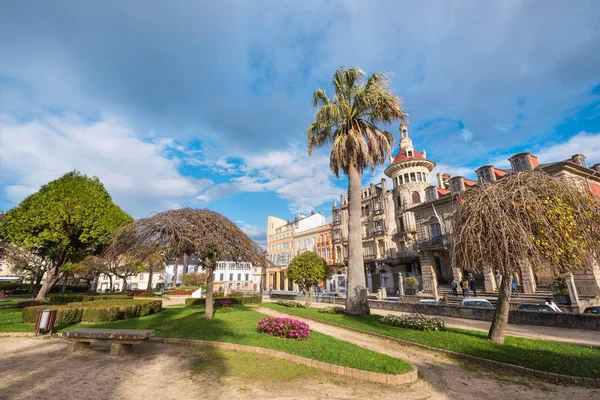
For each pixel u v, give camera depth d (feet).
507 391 18.89
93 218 58.95
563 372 21.08
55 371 19.45
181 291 86.58
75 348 24.97
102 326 35.94
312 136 54.85
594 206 25.34
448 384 20.01
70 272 111.04
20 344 26.99
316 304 84.74
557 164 69.46
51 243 58.08
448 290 87.56
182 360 22.99
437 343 29.27
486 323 44.83
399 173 130.52
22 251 90.07
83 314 38.34
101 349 25.76
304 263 63.46
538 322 41.65
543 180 26.13
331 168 54.19
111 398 15.49
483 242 26.32
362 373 20.40
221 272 260.62
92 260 120.78
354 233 49.39
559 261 24.68
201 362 22.59
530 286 69.97
